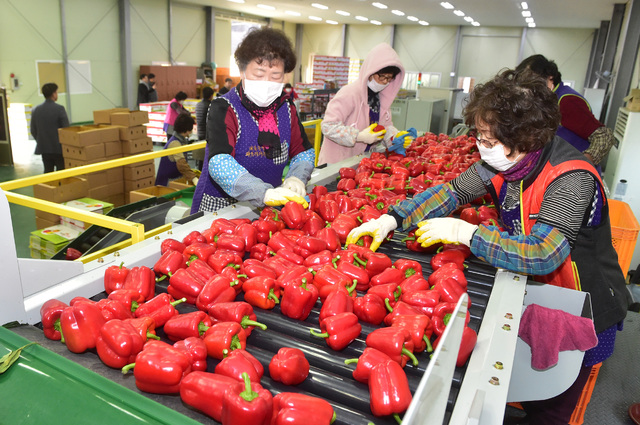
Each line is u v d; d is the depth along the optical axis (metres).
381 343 1.24
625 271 2.75
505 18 16.72
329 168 3.24
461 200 1.98
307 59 24.08
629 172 4.91
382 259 1.71
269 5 17.33
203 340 1.26
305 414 1.00
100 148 5.68
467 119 1.51
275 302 1.51
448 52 20.91
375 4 15.23
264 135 2.18
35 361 1.05
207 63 17.91
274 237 1.87
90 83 14.36
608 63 13.23
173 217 2.90
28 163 9.13
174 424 0.89
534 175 1.54
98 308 1.25
